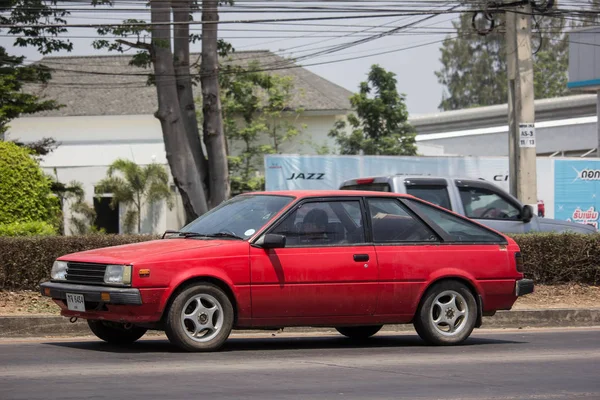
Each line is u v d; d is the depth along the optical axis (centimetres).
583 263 2034
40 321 1505
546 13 2591
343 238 1289
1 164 2344
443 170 3281
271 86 5503
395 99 5353
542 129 5697
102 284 1187
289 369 1092
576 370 1134
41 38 3303
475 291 1373
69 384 956
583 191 3525
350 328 1504
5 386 941
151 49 3322
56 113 6222
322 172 3209
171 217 4850
